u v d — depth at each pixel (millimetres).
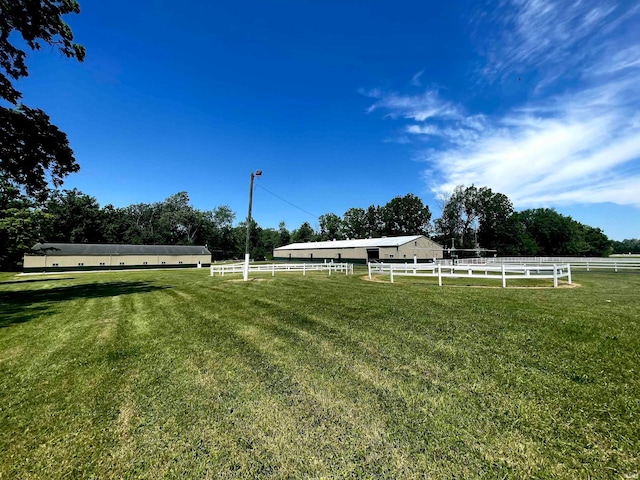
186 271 35375
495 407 3359
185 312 9078
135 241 67750
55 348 5883
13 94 12391
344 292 11609
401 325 6598
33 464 2691
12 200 27156
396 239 43219
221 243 82438
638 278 15797
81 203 59344
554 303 8156
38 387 4191
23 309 10086
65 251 40844
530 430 2947
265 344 5754
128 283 18891
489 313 7238
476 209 65250
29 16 11375
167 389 4051
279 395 3789
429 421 3146
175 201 80000
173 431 3121
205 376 4422
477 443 2791
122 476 2531
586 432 2879
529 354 4762
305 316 7801
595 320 6285
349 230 81438
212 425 3203
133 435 3078
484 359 4652
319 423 3174
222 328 7039
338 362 4762
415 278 17344
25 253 35000
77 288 16547
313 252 53406
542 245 64188
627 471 2396
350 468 2533
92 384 4254
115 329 7297
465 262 38188
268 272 24906
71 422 3332
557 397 3510
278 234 90000
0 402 3791
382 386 3934
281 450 2779
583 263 25531
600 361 4398
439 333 5949
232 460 2668
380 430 3023
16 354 5570
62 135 14430
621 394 3508
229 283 16578
